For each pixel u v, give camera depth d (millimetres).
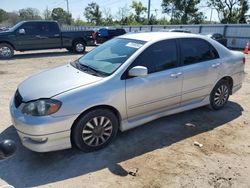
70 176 3262
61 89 3479
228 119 5051
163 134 4383
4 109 5395
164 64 4281
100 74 3857
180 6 51750
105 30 24219
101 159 3619
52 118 3281
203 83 4867
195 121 4918
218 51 5129
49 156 3668
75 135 3557
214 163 3590
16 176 3252
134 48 4152
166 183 3160
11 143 1647
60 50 17328
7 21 84000
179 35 4625
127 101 3863
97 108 3648
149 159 3645
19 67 10578
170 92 4371
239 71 5520
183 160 3641
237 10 45438
